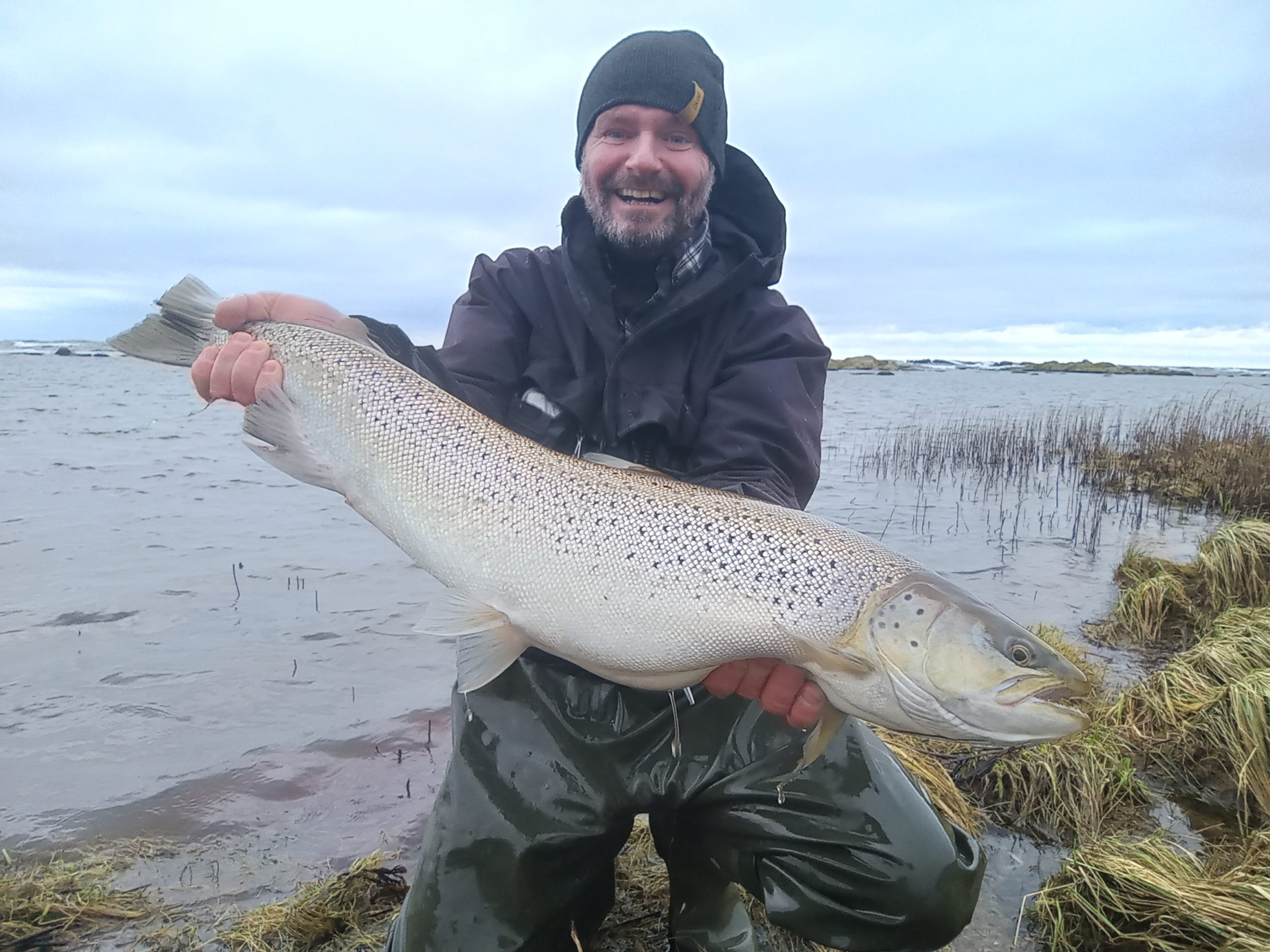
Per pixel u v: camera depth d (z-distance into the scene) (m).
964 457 5.04
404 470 0.83
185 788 1.17
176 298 0.90
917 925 0.74
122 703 1.43
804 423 0.93
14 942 0.85
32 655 1.64
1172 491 3.94
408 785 1.18
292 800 1.14
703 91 0.94
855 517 3.28
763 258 0.98
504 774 0.79
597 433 0.94
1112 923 0.90
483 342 0.95
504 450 0.82
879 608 0.76
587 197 0.96
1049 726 0.75
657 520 0.79
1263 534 2.08
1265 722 1.22
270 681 1.53
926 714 0.77
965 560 2.61
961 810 1.12
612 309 0.95
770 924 0.93
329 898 0.91
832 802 0.76
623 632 0.78
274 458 0.86
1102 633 1.91
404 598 2.04
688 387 0.94
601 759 0.79
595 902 0.82
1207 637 1.62
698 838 0.84
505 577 0.80
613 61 0.95
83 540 2.64
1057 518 3.35
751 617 0.76
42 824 1.07
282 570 2.29
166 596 2.03
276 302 0.89
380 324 0.89
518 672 0.84
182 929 0.88
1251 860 0.95
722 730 0.81
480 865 0.76
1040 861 1.05
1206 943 0.85
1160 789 1.21
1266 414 6.48
